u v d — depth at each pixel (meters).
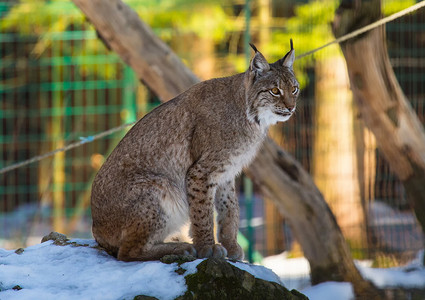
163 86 10.62
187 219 6.75
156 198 6.36
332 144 13.03
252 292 5.79
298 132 12.84
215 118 6.59
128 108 13.80
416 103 13.19
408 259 12.16
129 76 13.70
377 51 10.20
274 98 6.79
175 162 6.64
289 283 11.45
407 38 13.59
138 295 5.57
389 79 10.38
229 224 6.94
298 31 14.64
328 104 13.27
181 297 5.61
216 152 6.55
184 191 6.66
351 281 10.95
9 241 15.08
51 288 5.78
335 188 12.89
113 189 6.50
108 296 5.59
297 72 13.91
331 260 11.07
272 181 10.89
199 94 6.73
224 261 5.85
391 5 14.49
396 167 10.98
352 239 12.65
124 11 10.41
